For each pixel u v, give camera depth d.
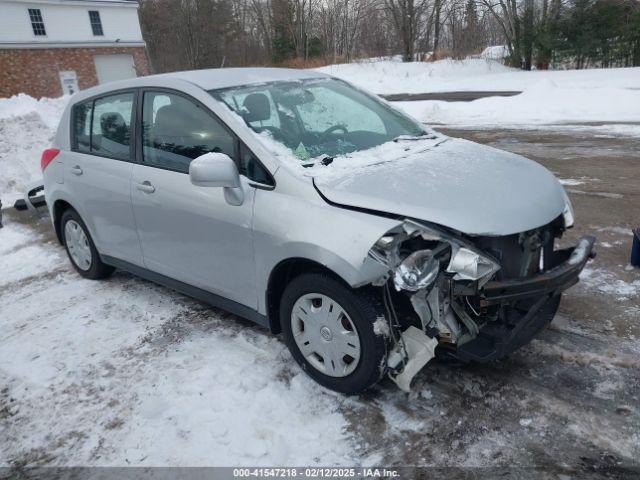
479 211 2.59
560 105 12.69
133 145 3.89
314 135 3.42
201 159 2.95
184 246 3.56
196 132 3.42
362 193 2.72
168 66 46.12
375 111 3.97
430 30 34.66
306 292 2.88
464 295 2.60
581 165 7.33
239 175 3.14
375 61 34.22
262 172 3.06
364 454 2.52
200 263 3.51
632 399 2.73
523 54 27.41
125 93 4.00
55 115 10.70
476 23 30.98
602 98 12.62
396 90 23.39
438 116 13.23
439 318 2.60
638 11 23.61
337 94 3.96
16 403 3.17
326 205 2.77
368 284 2.66
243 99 3.44
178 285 3.86
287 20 39.16
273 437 2.66
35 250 6.02
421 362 2.62
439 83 23.95
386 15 35.47
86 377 3.35
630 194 5.93
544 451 2.45
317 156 3.21
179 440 2.71
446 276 2.51
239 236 3.12
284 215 2.87
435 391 2.90
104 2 31.58
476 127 11.45
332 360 2.88
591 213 5.43
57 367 3.50
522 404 2.75
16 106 10.41
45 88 30.25
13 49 28.83
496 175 2.99
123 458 2.64
